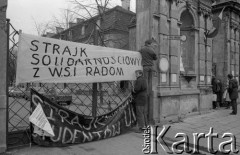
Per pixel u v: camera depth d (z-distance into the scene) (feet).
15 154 15.37
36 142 16.74
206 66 36.19
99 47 20.92
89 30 73.72
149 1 26.18
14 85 17.01
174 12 28.91
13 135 16.34
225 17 46.34
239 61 50.75
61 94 20.18
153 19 26.09
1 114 15.49
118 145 18.60
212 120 29.35
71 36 74.08
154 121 25.52
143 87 22.49
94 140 19.43
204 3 35.22
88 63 19.94
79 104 21.86
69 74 18.62
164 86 27.20
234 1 45.47
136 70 23.40
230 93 34.68
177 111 28.84
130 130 23.11
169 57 28.37
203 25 35.35
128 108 23.22
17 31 16.28
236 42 49.08
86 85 21.62
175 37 28.02
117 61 22.35
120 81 24.07
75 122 18.58
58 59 17.99
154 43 26.02
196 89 33.65
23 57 16.17
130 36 47.65
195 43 34.01
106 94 24.43
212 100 38.24
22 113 29.43
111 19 70.74
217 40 47.11
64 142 17.65
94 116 19.94
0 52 15.39
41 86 18.89
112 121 21.25
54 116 17.46
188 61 34.47
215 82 41.09
